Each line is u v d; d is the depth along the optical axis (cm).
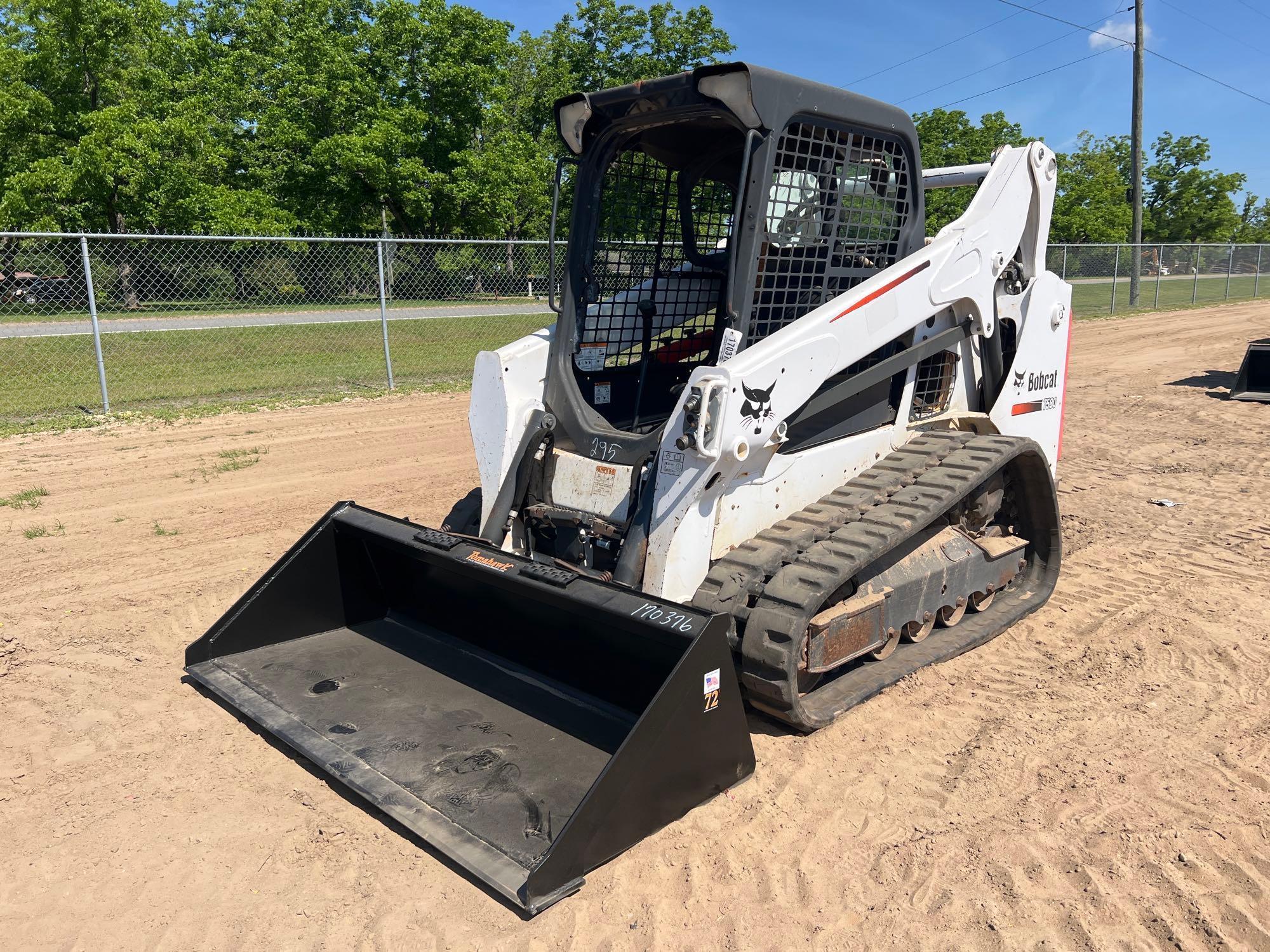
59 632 457
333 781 333
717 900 273
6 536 599
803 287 382
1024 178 468
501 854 276
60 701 391
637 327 442
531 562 340
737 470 349
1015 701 396
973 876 283
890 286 391
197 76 3006
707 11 3381
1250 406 1064
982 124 4031
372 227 2802
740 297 347
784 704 336
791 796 324
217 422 956
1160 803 321
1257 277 2903
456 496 686
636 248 433
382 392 1138
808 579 335
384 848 298
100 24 2327
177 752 352
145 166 2233
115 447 841
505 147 2938
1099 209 4797
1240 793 327
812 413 383
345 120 2738
